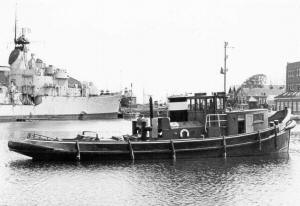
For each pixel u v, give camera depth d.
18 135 65.38
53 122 121.00
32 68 150.75
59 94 149.88
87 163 33.03
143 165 32.19
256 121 36.97
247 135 35.72
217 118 35.94
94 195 24.05
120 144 33.53
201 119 36.38
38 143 32.88
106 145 33.34
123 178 28.05
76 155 33.12
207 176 28.62
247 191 24.72
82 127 91.81
